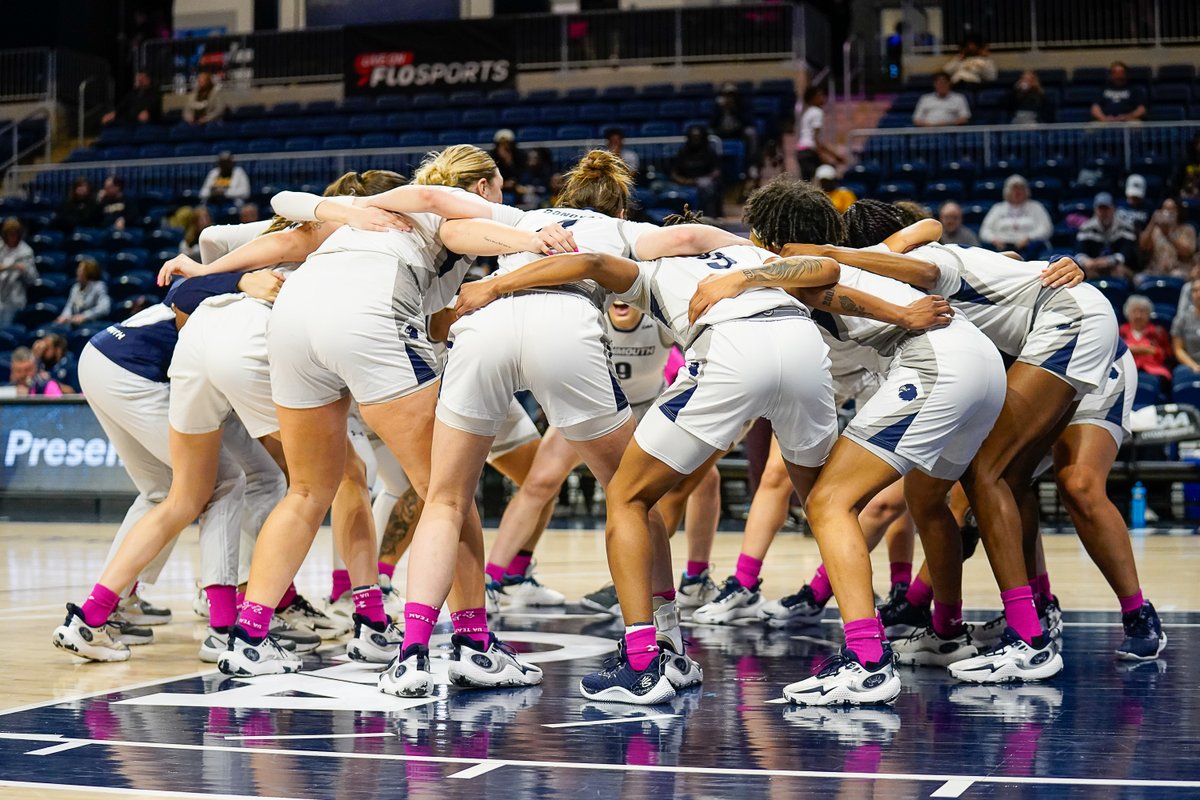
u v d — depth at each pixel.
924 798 2.22
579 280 3.16
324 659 3.84
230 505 3.89
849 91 15.64
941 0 16.17
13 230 12.78
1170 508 8.99
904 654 3.72
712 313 3.12
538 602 5.15
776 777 2.38
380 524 4.66
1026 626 3.40
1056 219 11.67
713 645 4.09
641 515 3.16
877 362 3.44
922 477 3.43
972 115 13.80
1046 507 9.39
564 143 13.60
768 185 3.43
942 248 3.54
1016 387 3.43
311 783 2.35
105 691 3.28
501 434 4.77
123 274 12.62
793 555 7.01
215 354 3.63
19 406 9.70
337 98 17.41
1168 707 3.01
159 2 19.11
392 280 3.32
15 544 7.89
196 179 14.91
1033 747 2.60
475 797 2.25
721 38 16.34
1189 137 12.68
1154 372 9.02
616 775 2.40
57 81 17.41
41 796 2.26
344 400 3.46
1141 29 15.43
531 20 16.83
